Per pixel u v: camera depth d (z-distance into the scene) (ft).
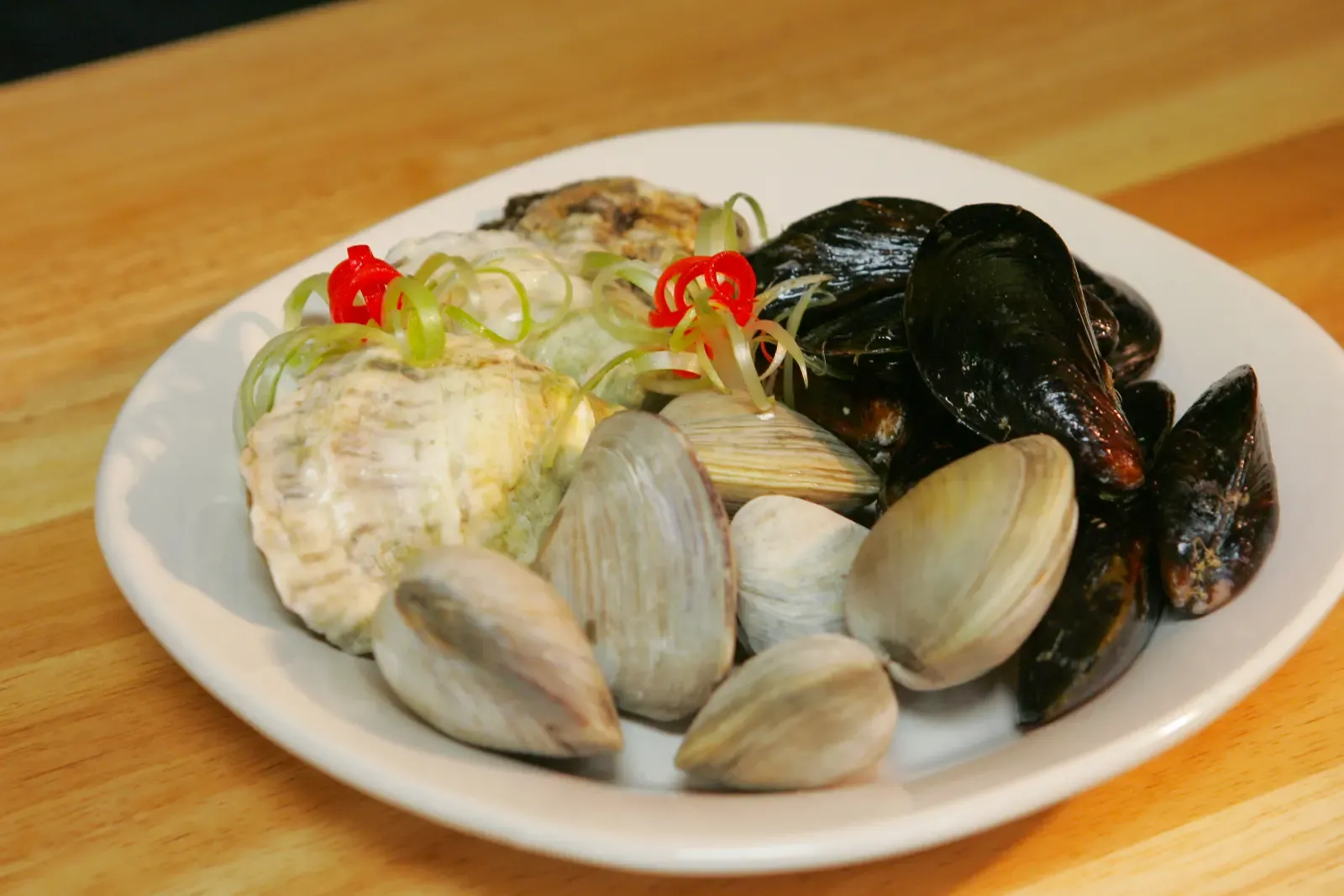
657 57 2.31
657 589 1.26
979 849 1.26
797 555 1.34
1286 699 1.35
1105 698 1.26
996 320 1.37
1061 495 1.22
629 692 1.28
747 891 1.24
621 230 1.71
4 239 1.91
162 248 1.90
